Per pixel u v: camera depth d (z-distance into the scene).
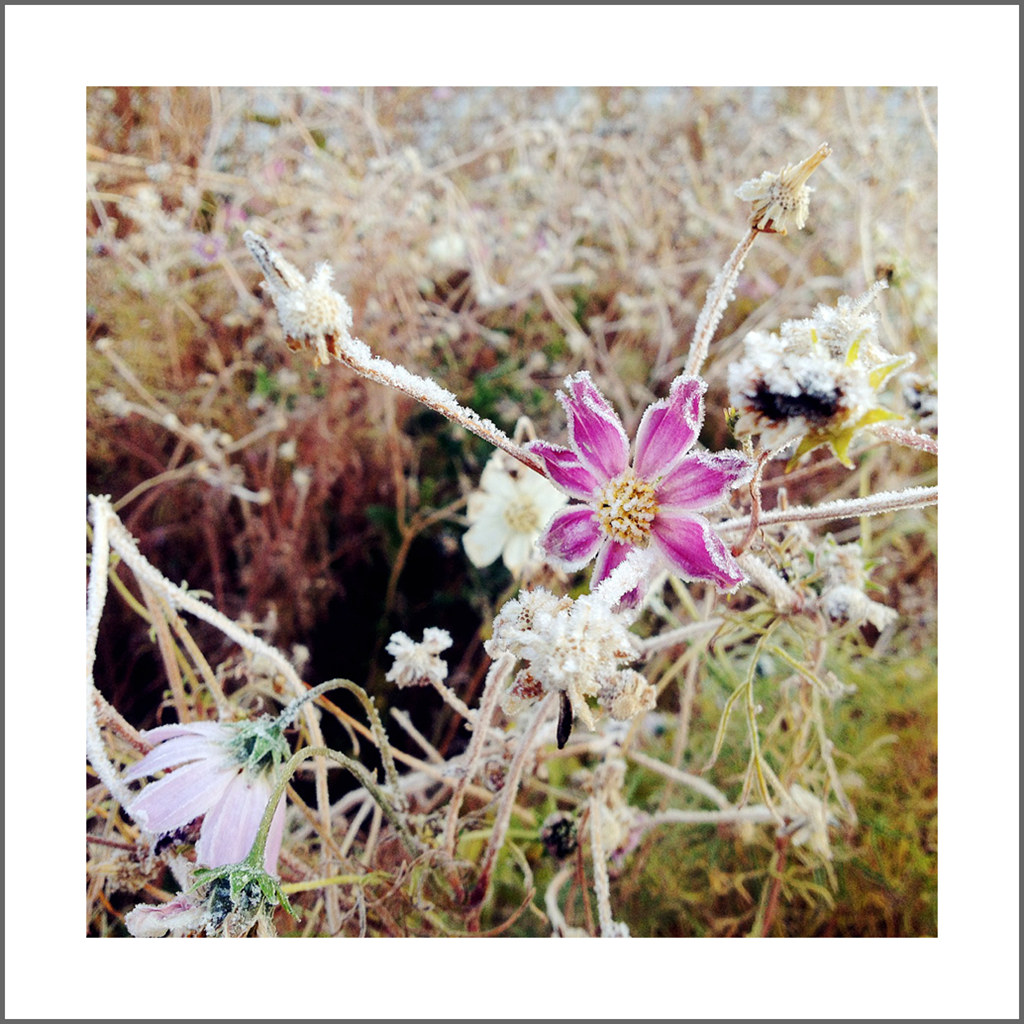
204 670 0.31
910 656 0.40
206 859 0.24
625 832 0.34
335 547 0.46
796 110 0.53
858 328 0.22
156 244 0.46
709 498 0.23
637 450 0.24
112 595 0.39
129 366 0.45
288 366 0.48
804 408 0.20
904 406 0.33
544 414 0.48
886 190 0.47
